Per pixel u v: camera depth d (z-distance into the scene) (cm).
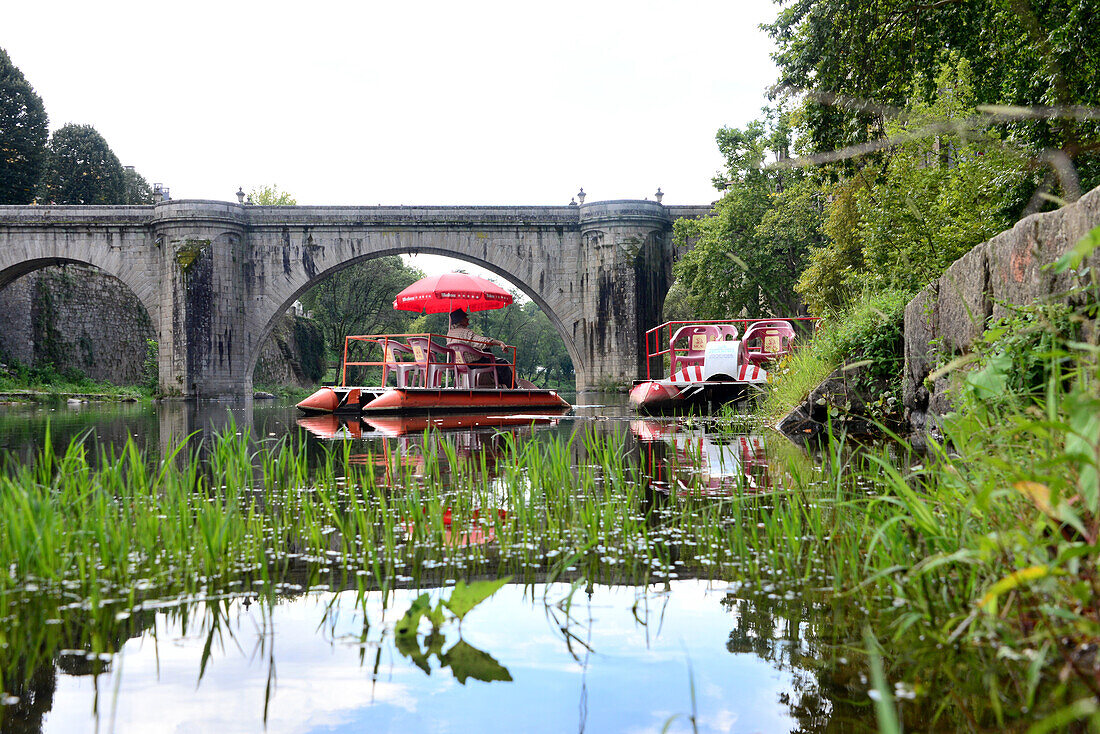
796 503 245
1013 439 189
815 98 881
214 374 2773
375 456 520
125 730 107
